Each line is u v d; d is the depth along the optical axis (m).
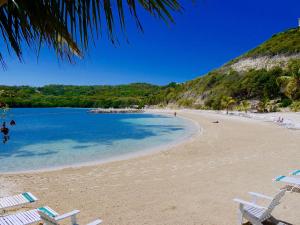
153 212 6.48
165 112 84.38
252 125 32.62
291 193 7.32
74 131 33.31
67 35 1.59
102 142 22.77
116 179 9.82
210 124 37.12
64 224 5.95
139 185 8.86
